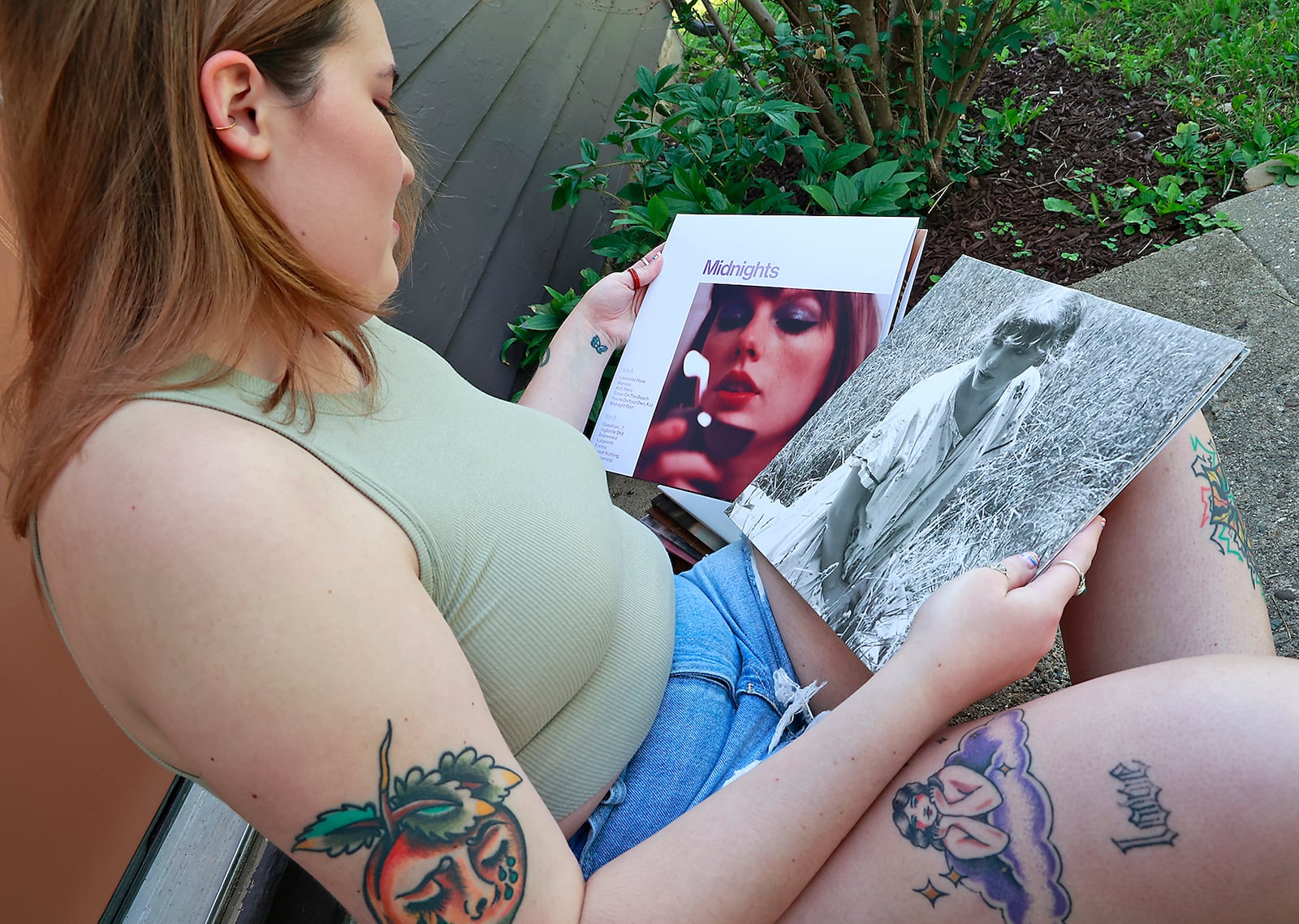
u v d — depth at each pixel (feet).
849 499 3.44
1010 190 7.61
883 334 4.20
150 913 3.75
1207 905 2.00
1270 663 2.13
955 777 2.28
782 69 7.74
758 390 4.40
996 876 2.15
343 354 2.66
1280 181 6.67
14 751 3.40
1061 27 9.66
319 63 2.23
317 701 1.87
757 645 3.38
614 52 11.55
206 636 1.84
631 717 2.88
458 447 2.59
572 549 2.64
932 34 7.41
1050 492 2.86
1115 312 3.07
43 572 2.09
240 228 2.14
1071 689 2.32
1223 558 2.96
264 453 2.01
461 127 7.18
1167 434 2.69
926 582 3.04
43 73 1.95
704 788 2.89
